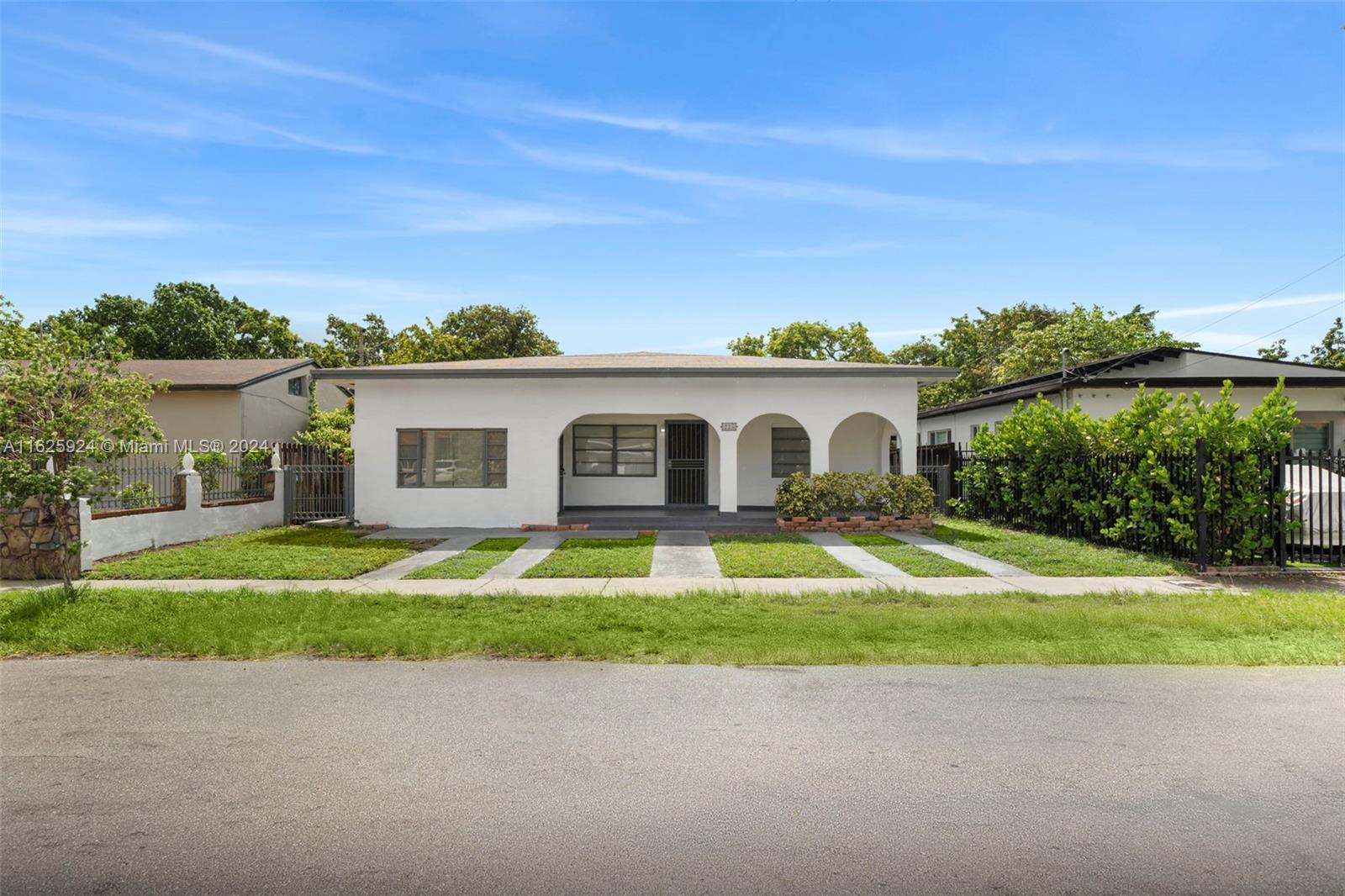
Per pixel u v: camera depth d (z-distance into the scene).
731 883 3.29
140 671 6.54
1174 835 3.69
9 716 5.41
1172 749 4.74
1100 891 3.22
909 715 5.36
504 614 8.55
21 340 9.62
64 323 10.45
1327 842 3.61
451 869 3.41
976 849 3.56
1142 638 7.30
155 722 5.28
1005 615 8.12
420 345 34.25
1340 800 4.04
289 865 3.45
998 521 17.08
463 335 39.31
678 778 4.35
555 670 6.54
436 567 11.89
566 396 17.16
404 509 17.23
